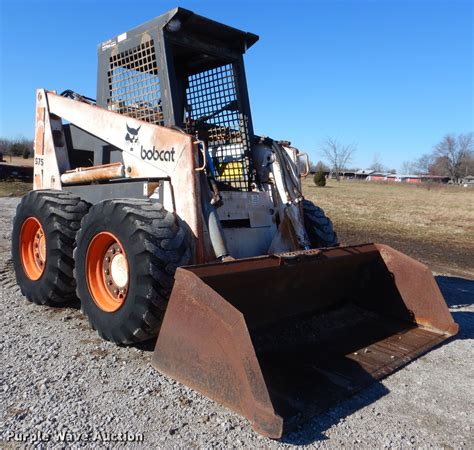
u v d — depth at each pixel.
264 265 3.32
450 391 3.16
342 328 4.02
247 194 4.31
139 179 3.99
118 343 3.59
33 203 4.58
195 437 2.50
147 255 3.29
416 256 9.27
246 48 4.77
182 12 4.00
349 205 23.56
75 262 3.93
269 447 2.44
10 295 4.97
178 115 4.09
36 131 5.25
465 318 4.84
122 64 4.48
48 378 3.09
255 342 3.56
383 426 2.70
